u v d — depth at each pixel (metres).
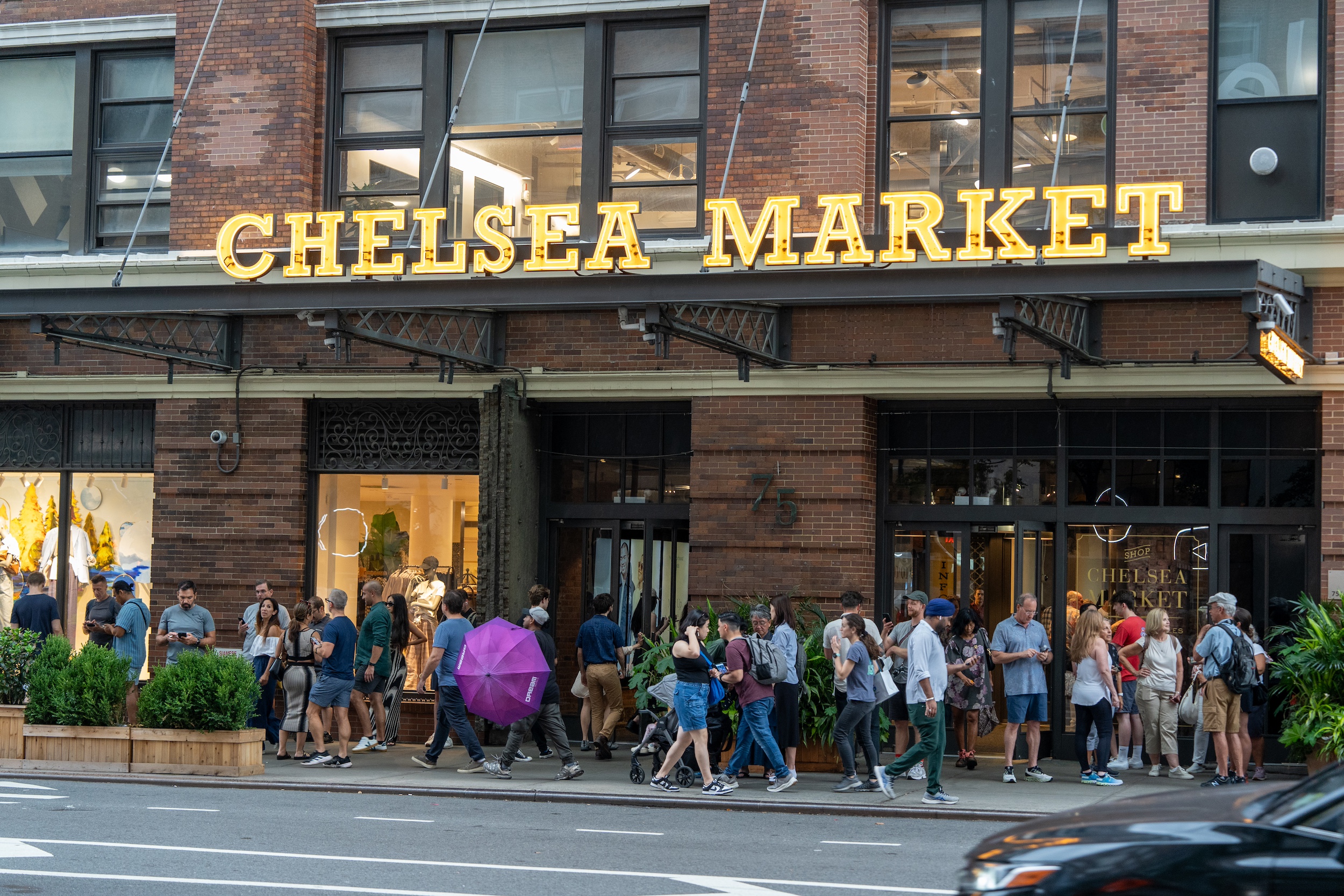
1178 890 5.47
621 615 17.78
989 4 16.75
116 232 19.41
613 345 17.39
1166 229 15.48
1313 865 5.34
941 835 11.43
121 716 14.88
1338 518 15.05
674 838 10.95
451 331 17.83
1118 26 16.12
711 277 14.34
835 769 15.35
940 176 16.84
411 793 13.51
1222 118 15.91
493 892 8.48
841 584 16.45
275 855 9.66
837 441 16.59
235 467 18.41
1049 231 14.55
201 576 18.41
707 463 17.00
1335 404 15.17
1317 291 15.27
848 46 16.73
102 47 19.48
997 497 16.77
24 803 12.13
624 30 17.91
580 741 17.92
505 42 18.33
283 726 16.03
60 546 19.36
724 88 17.20
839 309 16.66
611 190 17.80
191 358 17.66
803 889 8.76
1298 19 15.78
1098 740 14.47
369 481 18.38
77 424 19.41
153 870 8.99
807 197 16.73
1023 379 16.05
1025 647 14.72
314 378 18.17
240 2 18.67
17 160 19.70
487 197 18.20
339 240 18.33
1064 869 5.64
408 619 17.59
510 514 17.30
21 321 19.30
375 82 18.66
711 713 14.78
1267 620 15.78
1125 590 16.19
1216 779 14.05
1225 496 16.02
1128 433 16.38
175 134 18.58
